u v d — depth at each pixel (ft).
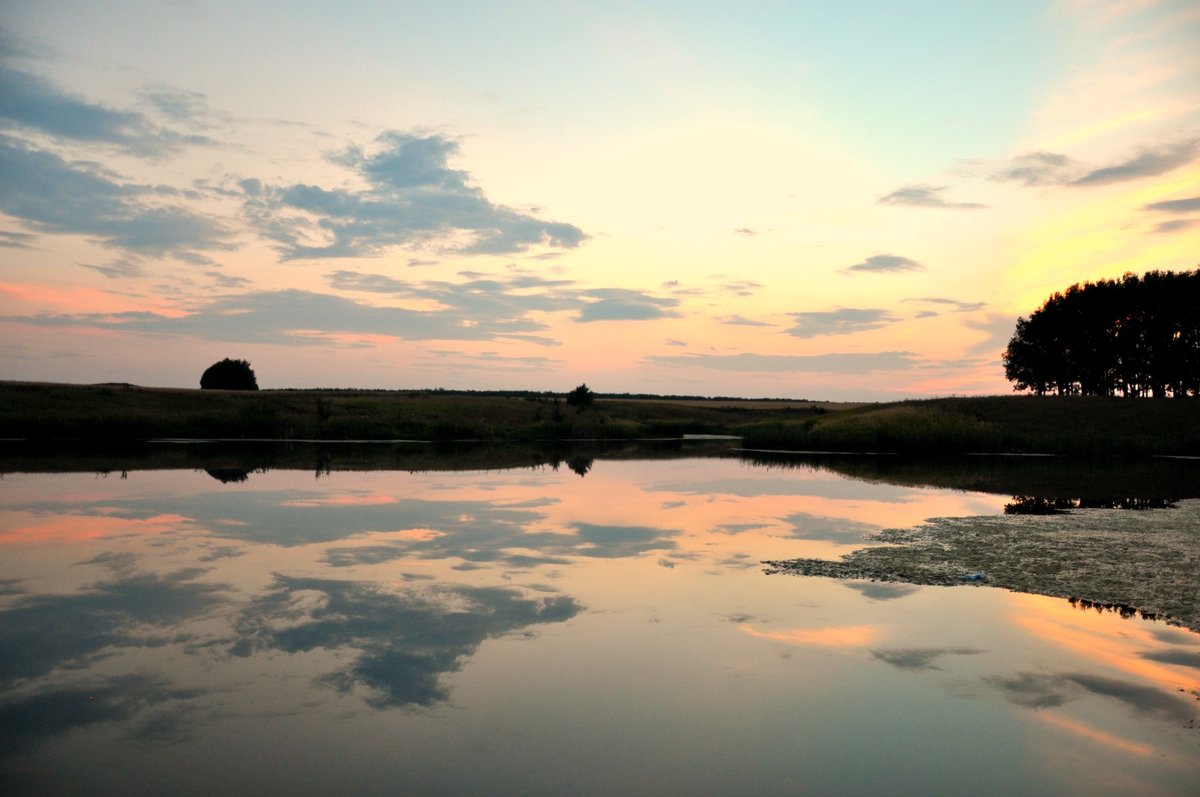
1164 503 88.74
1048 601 44.01
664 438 267.59
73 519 71.31
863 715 29.12
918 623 39.96
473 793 23.40
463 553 57.67
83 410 214.07
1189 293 258.78
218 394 273.54
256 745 26.35
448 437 229.86
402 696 30.60
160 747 26.08
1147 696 30.73
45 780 23.79
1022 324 305.53
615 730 27.78
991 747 26.58
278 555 56.39
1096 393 289.94
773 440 205.26
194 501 84.23
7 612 41.37
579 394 313.12
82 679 32.07
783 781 24.27
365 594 45.50
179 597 44.57
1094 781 24.29
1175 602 43.68
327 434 212.23
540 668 33.68
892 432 190.90
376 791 23.44
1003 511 81.71
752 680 32.45
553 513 78.33
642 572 51.47
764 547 60.44
